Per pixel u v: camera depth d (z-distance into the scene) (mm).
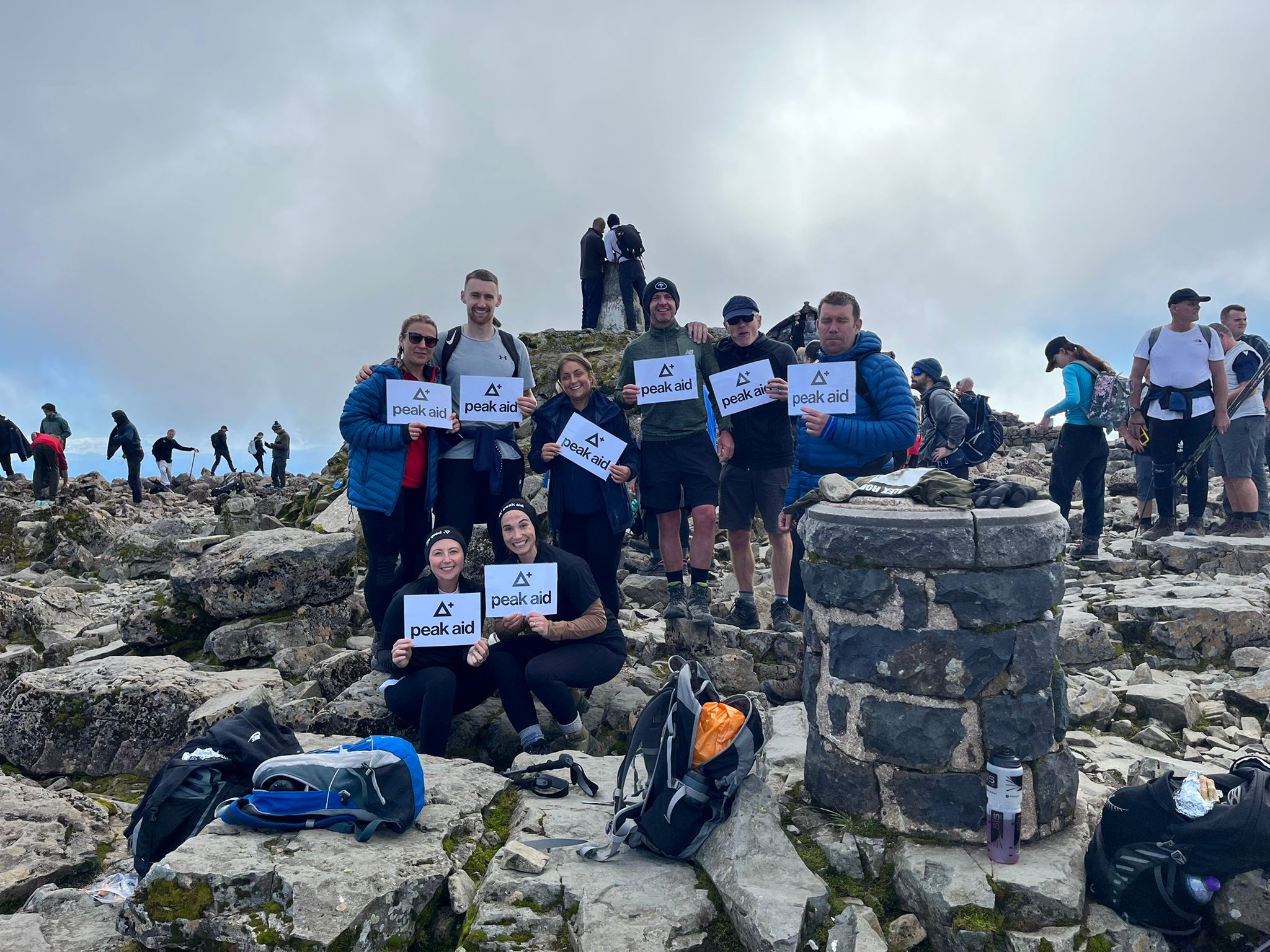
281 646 6051
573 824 3447
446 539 4266
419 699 4148
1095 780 3807
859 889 2980
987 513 2971
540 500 8461
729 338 5516
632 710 4863
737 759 3168
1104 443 7234
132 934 2785
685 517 7477
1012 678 2975
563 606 4379
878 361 4602
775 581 5652
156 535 13297
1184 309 7082
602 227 12602
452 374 5242
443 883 3047
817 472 4801
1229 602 5570
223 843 3035
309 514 10977
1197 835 2650
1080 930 2729
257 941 2645
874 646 3086
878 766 3135
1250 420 7281
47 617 8016
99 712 4918
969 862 2904
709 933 2816
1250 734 4414
